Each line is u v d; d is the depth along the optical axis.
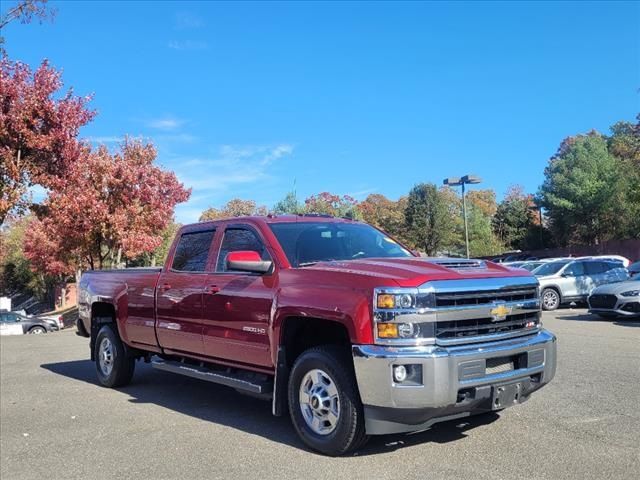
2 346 14.56
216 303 6.12
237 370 6.23
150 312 7.29
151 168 25.72
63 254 28.20
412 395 4.34
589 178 46.66
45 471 4.98
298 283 5.23
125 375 8.24
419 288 4.50
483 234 55.97
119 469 4.92
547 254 47.06
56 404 7.44
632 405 6.09
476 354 4.56
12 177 16.69
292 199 38.47
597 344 10.31
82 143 21.36
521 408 6.10
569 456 4.65
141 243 24.55
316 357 4.96
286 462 4.84
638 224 43.31
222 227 6.53
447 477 4.31
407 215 53.06
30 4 13.37
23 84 16.72
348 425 4.71
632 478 4.17
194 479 4.57
